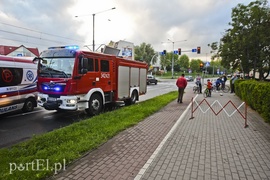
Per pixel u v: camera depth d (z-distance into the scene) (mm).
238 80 18562
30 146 5031
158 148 5020
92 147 4984
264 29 18234
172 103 13164
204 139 5734
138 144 5324
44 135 5801
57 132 6121
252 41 18906
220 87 25828
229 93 21594
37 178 3539
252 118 8508
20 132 6863
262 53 19000
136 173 3785
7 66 8969
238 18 19156
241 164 4172
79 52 8445
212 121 7973
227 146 5188
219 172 3838
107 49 12641
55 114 9781
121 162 4242
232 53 21297
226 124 7484
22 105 9805
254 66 20125
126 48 38375
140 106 11117
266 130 6672
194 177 3654
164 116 8914
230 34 20672
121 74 11508
